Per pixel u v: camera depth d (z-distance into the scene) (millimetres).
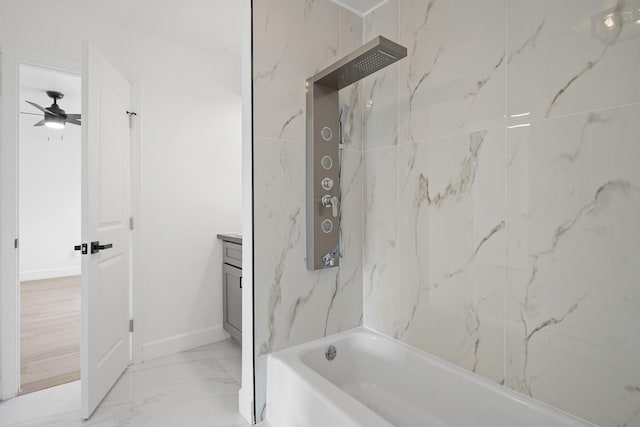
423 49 1727
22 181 5238
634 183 1070
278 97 1768
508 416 1340
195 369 2326
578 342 1203
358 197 2094
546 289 1284
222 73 2904
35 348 2641
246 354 1766
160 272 2557
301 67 1848
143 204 2469
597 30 1141
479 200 1490
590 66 1157
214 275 2838
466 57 1531
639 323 1070
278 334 1785
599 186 1144
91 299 1796
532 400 1316
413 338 1812
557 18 1235
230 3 2156
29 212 5277
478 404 1436
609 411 1133
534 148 1304
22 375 2219
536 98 1295
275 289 1773
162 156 2566
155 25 2404
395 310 1917
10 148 1955
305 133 1870
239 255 2611
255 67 1688
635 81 1064
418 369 1691
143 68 2480
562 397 1245
